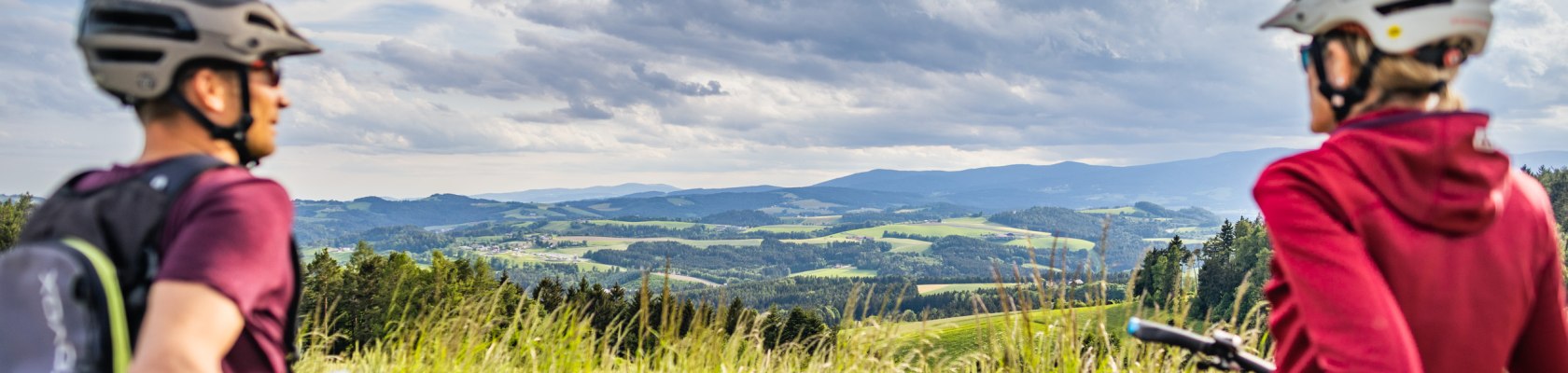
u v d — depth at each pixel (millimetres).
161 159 1434
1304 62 1641
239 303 1268
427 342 5066
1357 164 1416
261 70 1530
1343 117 1559
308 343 5355
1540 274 1527
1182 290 3709
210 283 1242
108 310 1279
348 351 5332
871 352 4656
